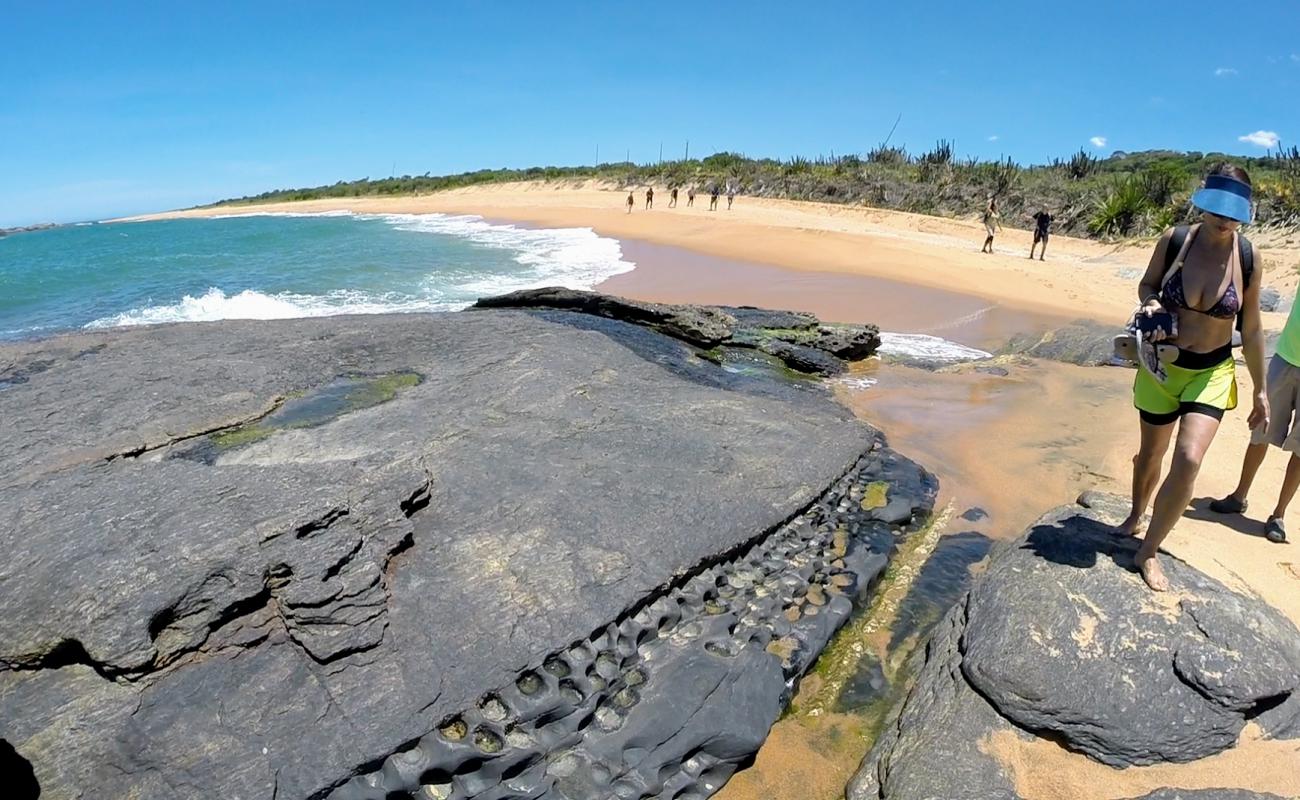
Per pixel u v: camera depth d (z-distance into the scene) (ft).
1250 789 10.18
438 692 10.25
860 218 92.27
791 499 16.38
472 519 13.33
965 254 61.52
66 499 12.12
